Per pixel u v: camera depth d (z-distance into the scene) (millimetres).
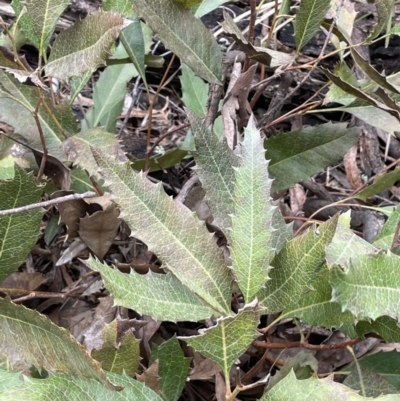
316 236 379
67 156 515
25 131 576
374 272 375
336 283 372
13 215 447
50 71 464
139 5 516
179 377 480
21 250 463
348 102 684
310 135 630
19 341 379
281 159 641
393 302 365
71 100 623
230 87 610
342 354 562
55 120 537
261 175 389
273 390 360
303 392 349
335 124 633
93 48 441
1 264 462
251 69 542
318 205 762
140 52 625
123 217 376
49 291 620
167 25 537
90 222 518
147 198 385
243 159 392
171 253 386
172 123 944
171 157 710
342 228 470
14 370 405
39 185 449
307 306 435
